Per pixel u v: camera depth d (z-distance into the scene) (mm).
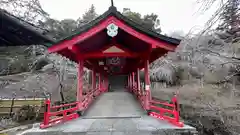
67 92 13977
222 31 6246
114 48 7352
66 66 14219
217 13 4832
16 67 13141
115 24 5785
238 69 6543
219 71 8359
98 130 4316
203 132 9531
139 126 4664
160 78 18250
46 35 6953
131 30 5816
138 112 7301
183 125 4539
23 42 6594
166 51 6492
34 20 9078
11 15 5371
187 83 14219
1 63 12188
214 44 7312
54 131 4230
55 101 11836
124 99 10664
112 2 5879
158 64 18578
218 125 8938
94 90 10922
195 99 11539
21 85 13219
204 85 11008
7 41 6320
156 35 5762
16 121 10008
